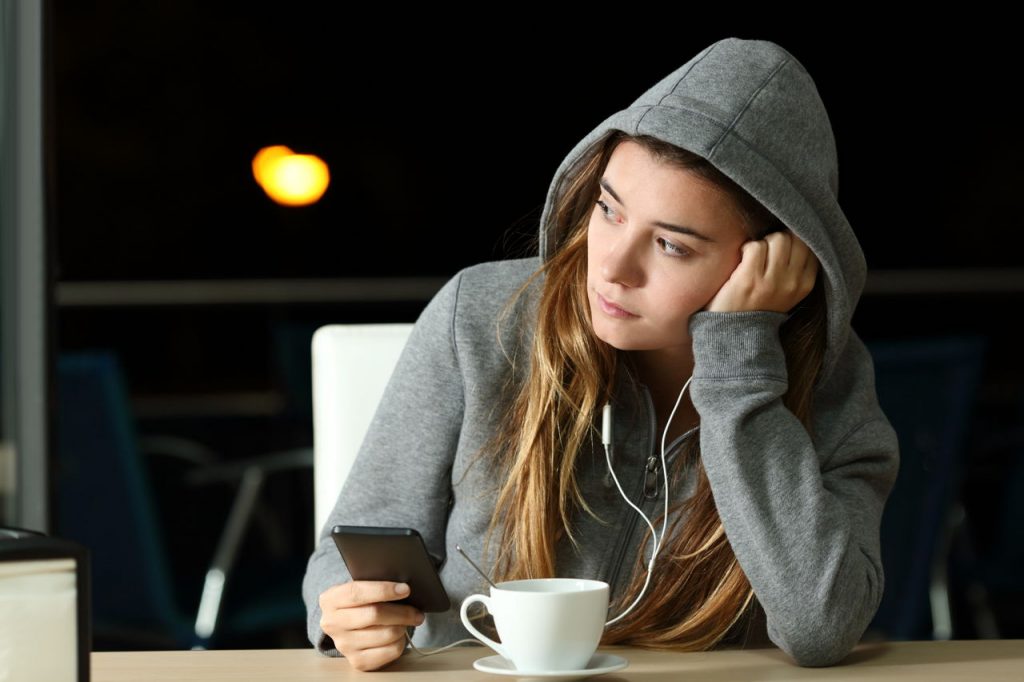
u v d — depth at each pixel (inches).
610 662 69.9
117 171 533.0
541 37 542.9
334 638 71.5
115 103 530.6
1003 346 450.0
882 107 534.9
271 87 537.0
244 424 366.0
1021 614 238.2
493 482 89.7
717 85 78.7
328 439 103.6
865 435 88.2
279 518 329.4
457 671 70.3
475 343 90.8
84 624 47.3
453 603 90.1
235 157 537.3
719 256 79.4
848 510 83.5
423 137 545.0
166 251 536.7
